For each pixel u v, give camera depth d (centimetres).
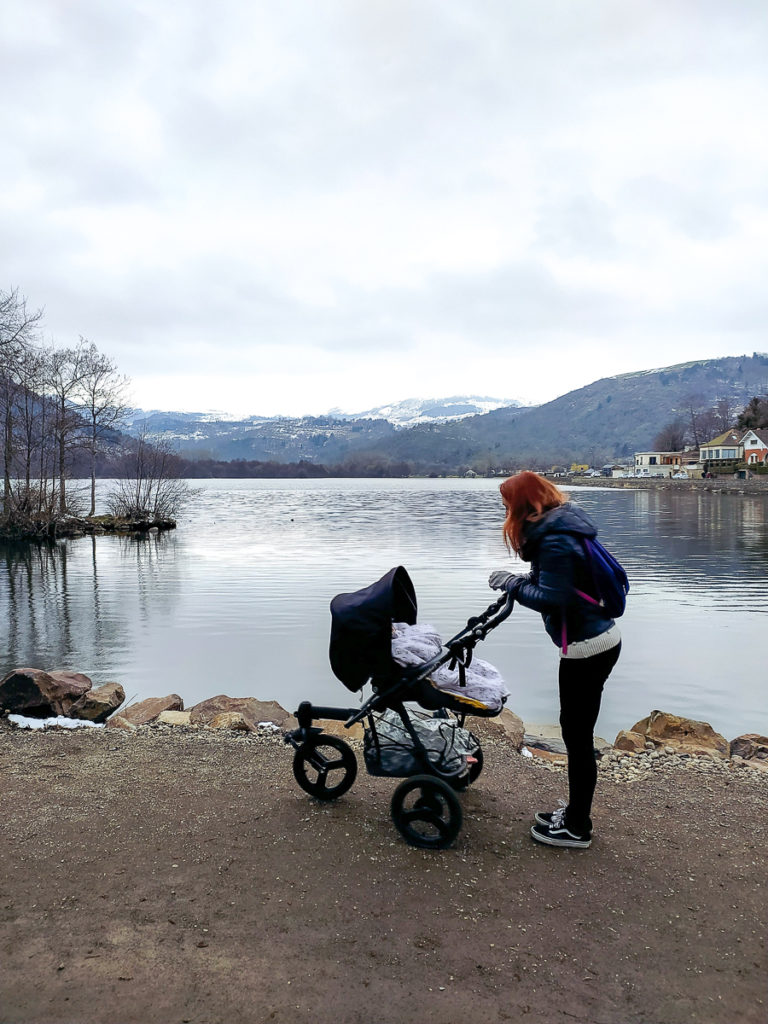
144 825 416
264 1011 261
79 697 734
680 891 347
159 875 358
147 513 4609
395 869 365
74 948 297
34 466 4562
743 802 468
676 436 18000
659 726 693
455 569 2477
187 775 504
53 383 4375
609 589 361
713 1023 257
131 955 293
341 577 2345
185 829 411
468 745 423
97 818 426
